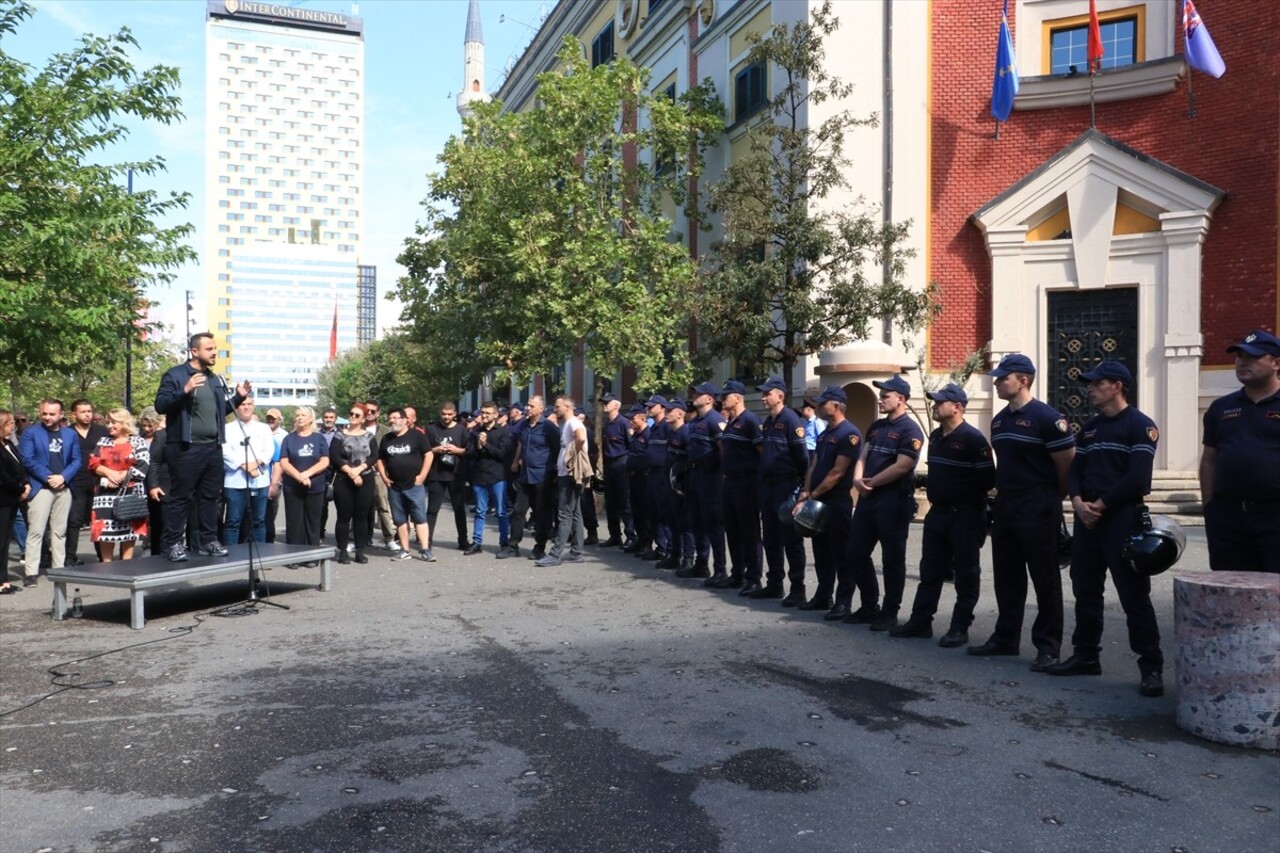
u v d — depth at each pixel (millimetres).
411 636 7441
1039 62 17984
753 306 15680
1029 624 7922
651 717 5234
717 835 3727
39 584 10641
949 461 7117
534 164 20047
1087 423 6211
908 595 9445
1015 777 4336
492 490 13078
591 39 32031
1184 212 16047
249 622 8086
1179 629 5035
